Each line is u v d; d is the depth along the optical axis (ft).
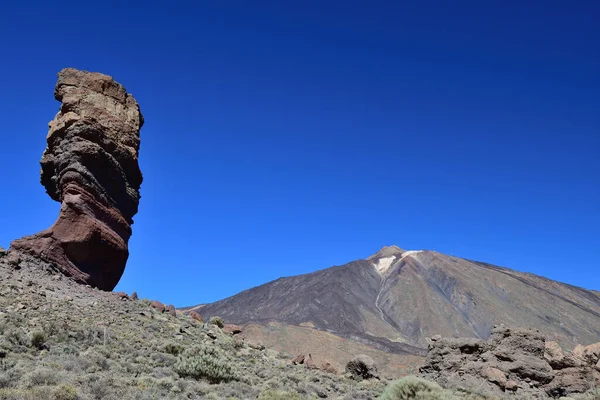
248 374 86.02
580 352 117.91
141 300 119.44
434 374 110.93
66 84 122.52
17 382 51.72
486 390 99.14
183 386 62.44
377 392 88.69
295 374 96.02
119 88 129.90
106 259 116.98
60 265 108.68
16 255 103.35
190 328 113.19
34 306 87.30
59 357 66.74
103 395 50.90
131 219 128.06
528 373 104.47
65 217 110.63
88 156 114.83
